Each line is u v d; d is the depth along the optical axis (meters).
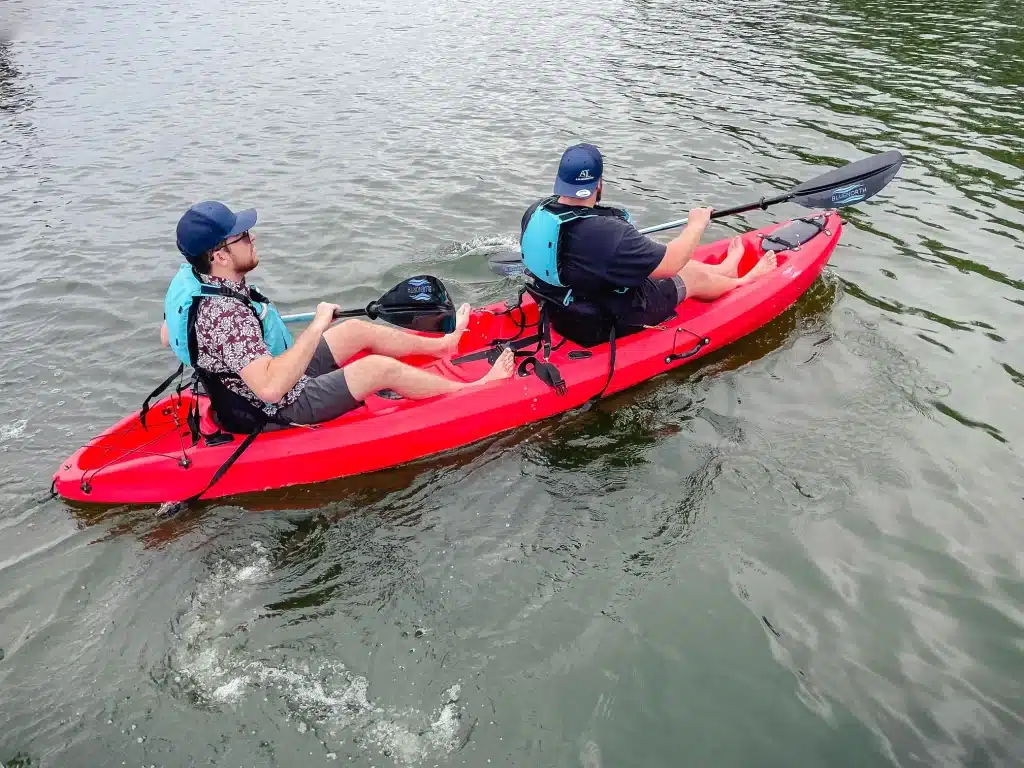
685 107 9.38
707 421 4.27
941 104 9.00
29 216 7.12
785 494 3.71
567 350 4.66
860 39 12.01
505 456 4.09
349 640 3.03
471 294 5.64
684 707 2.74
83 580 3.33
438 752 2.62
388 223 6.72
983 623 3.05
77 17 16.42
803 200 5.21
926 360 4.69
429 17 15.16
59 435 4.23
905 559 3.34
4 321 5.37
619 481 3.86
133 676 2.90
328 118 9.49
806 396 4.43
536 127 8.93
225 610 3.18
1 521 3.64
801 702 2.75
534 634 3.04
